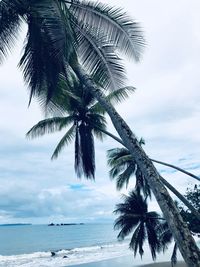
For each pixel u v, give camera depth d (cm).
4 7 1002
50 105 1546
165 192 796
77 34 1169
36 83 1050
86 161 1786
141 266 3991
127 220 3369
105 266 4328
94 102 1833
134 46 1189
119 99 1925
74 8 1159
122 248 7038
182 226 746
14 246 9031
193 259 703
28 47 1023
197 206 2512
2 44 1047
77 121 1852
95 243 9494
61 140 2133
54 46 960
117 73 1194
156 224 3397
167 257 5050
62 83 1350
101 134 2061
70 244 9481
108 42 1180
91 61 1188
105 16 1163
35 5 973
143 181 2973
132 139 893
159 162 1579
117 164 2920
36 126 2030
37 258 5606
